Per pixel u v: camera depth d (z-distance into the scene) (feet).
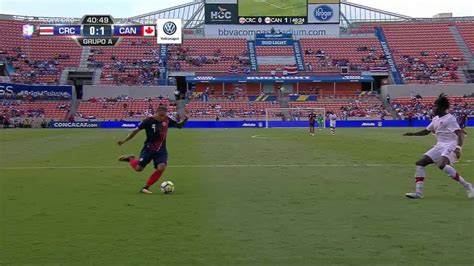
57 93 247.09
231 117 241.76
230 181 50.16
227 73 266.98
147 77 266.36
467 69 271.08
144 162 43.32
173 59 277.44
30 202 38.29
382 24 305.73
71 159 74.90
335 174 55.47
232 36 288.92
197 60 276.41
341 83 268.41
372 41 290.15
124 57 279.69
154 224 30.63
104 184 48.49
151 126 43.01
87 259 23.68
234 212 34.19
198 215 33.24
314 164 66.03
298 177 53.06
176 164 67.26
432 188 44.68
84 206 36.58
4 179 52.21
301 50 281.13
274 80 259.39
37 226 30.19
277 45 284.61
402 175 54.24
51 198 40.19
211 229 29.32
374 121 230.89
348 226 29.91
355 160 71.10
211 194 41.88
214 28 288.30
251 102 254.47
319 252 24.63
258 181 50.03
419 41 290.56
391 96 255.91
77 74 268.82
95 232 28.71
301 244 26.05
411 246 25.52
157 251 24.90
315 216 32.76
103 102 248.11
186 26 322.34
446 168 39.19
